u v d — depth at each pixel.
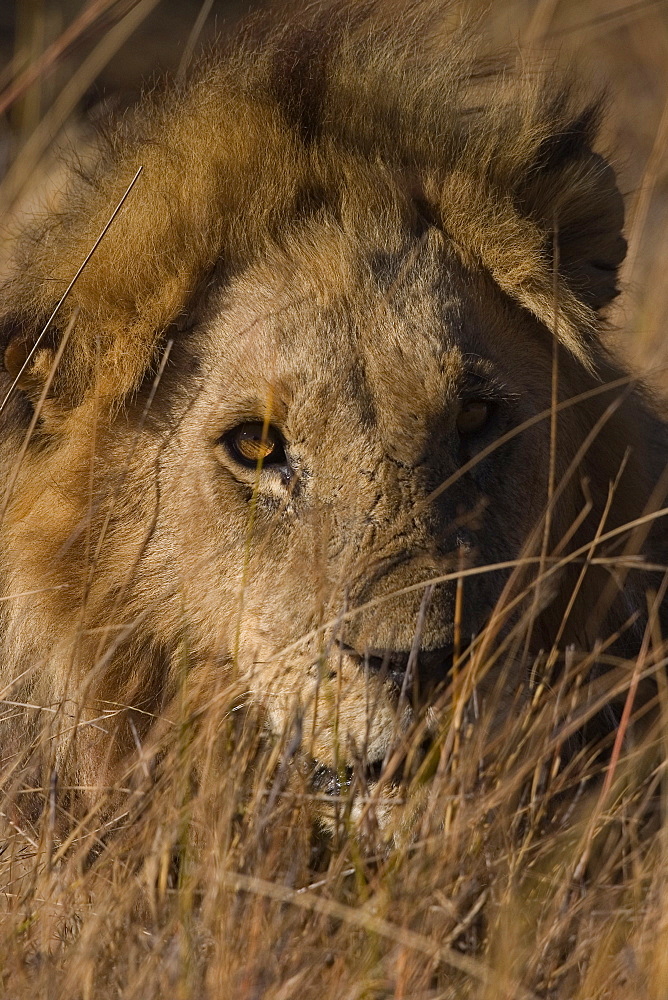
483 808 5.44
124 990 5.00
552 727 5.88
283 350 6.10
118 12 12.04
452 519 5.86
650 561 7.28
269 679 5.84
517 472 6.29
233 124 6.74
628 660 6.79
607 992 5.17
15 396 6.68
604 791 5.73
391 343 6.09
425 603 5.44
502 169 6.93
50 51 11.56
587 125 7.53
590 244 7.18
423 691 5.52
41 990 5.08
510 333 6.57
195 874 5.30
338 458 5.94
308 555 5.82
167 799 5.70
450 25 7.72
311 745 5.50
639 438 7.25
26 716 6.66
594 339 7.00
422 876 5.30
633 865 5.92
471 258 6.59
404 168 6.79
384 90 7.02
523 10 14.17
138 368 6.29
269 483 6.06
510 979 4.94
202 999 4.89
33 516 6.56
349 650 5.54
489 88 7.39
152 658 6.39
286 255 6.41
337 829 5.62
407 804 5.47
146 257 6.47
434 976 5.29
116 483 6.32
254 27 7.49
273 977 4.96
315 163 6.68
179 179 6.64
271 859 5.37
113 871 5.71
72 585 6.43
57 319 6.57
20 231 7.75
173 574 6.25
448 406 6.05
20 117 14.28
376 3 7.49
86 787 6.18
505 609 5.71
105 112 7.76
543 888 5.70
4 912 5.76
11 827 6.29
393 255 6.38
